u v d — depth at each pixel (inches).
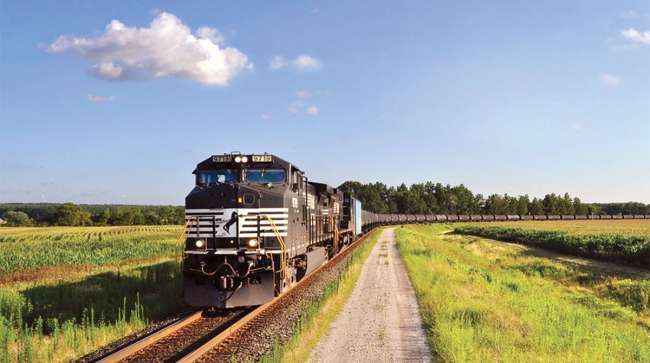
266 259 647.8
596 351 498.3
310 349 486.0
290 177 729.0
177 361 411.5
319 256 997.2
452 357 442.6
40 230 4047.7
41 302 709.9
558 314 708.0
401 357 463.5
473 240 2903.5
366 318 623.5
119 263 1385.3
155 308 652.7
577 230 3230.8
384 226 3993.6
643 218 6535.4
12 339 504.4
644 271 1480.1
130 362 435.5
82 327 536.4
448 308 643.5
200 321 597.6
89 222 5546.3
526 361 438.0
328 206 1238.9
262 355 446.9
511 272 1403.8
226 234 646.5
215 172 709.9
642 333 741.9
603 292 1144.2
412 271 1063.6
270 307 668.7
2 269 1269.7
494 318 598.2
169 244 2060.8
